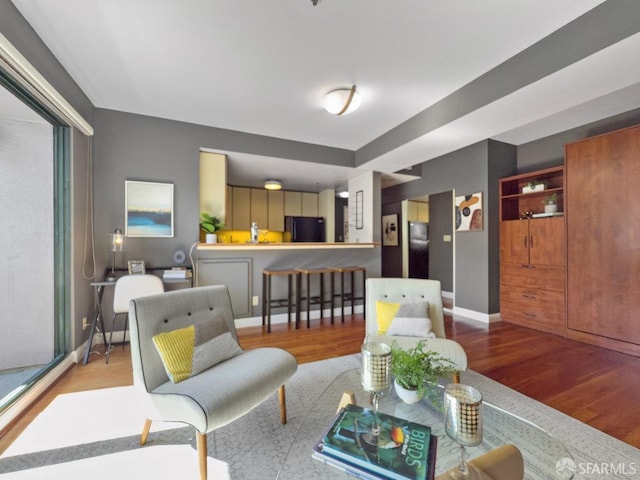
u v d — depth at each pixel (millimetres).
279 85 2625
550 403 1978
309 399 2018
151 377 1449
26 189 2441
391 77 2494
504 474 977
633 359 2691
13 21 1733
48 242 2500
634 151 2785
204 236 3713
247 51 2156
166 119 3322
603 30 1722
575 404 1966
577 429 1703
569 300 3266
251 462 1438
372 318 2438
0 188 2391
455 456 1086
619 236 2885
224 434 1638
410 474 890
